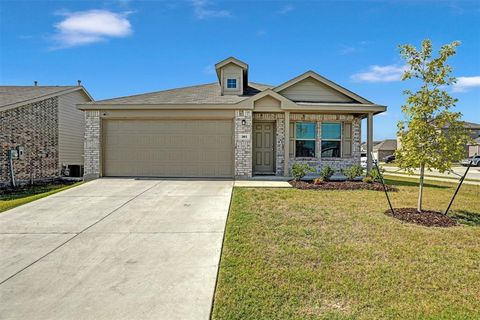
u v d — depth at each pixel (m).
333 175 12.80
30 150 14.74
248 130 11.78
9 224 6.35
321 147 13.11
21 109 14.17
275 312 3.25
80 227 6.13
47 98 15.89
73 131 18.31
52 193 9.10
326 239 5.27
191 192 9.14
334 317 3.15
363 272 4.09
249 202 7.82
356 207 7.41
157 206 7.62
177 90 14.90
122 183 10.59
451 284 3.80
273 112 12.48
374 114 12.72
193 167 11.98
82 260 4.63
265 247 4.93
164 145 11.97
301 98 13.16
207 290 3.74
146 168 12.00
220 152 11.97
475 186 12.39
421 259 4.49
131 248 5.07
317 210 7.09
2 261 4.61
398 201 8.20
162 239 5.46
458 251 4.79
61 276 4.12
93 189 9.61
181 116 11.77
